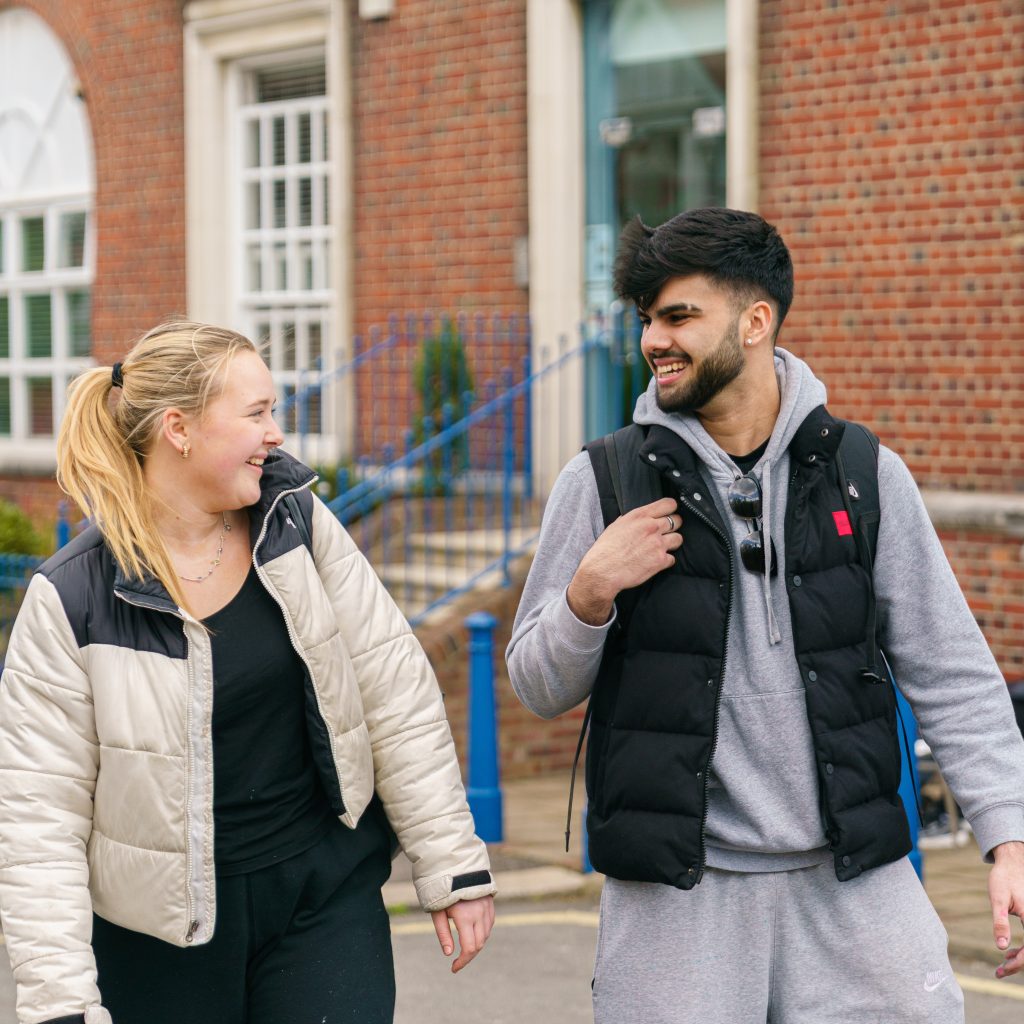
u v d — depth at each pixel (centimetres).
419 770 316
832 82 906
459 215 1112
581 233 1066
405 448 1020
